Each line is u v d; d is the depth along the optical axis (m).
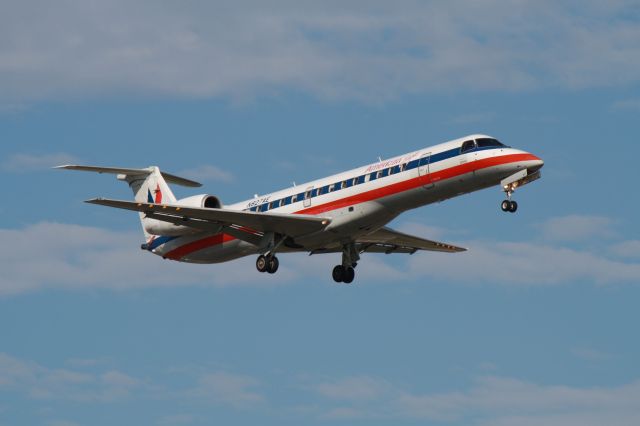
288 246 137.88
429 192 127.69
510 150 124.94
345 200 132.38
